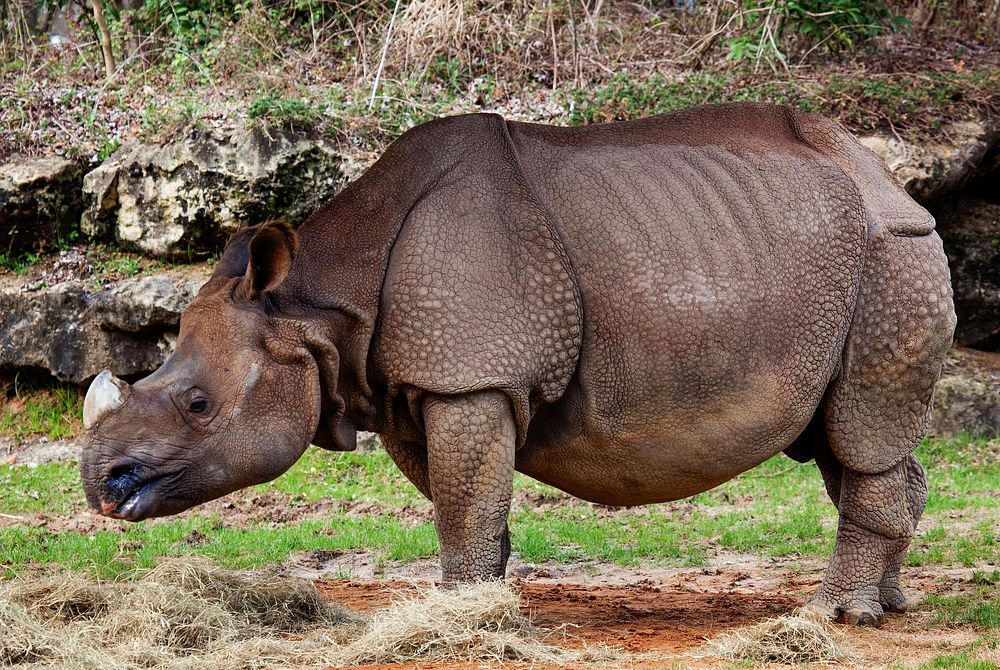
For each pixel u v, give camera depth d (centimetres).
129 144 2939
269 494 2361
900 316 1266
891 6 3547
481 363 1130
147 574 1257
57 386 2816
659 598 1509
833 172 1288
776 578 1747
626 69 3225
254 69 3194
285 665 1030
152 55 3472
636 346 1188
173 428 1077
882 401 1277
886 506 1291
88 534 2045
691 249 1207
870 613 1280
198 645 1098
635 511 2286
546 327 1159
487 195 1187
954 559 1781
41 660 1016
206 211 2788
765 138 1311
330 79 3216
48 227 2933
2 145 3048
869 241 1273
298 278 1160
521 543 1981
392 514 2252
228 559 1884
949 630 1270
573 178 1223
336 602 1391
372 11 3366
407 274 1155
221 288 1140
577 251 1192
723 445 1231
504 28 3253
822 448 1389
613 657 1079
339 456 2553
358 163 2773
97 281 2808
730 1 3234
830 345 1241
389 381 1159
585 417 1202
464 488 1142
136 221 2855
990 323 2947
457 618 1076
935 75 3100
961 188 2936
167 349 2703
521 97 3080
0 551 1873
